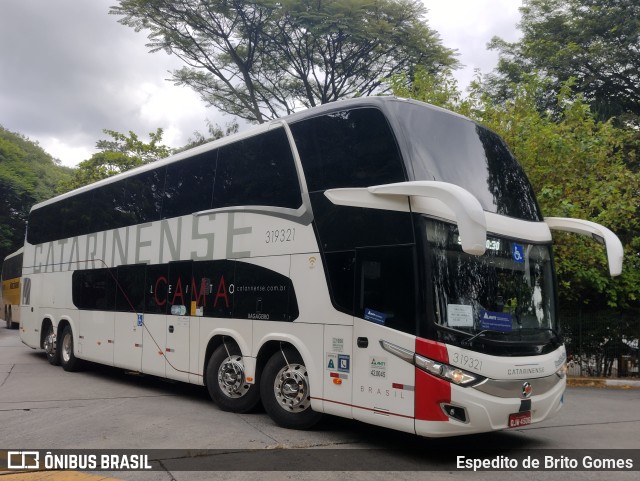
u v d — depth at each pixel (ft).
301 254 25.00
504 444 23.94
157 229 34.63
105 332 38.70
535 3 77.61
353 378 22.21
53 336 46.50
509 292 22.33
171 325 32.42
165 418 27.22
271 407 25.76
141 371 34.73
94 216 41.83
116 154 120.47
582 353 46.55
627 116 63.77
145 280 35.12
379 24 76.33
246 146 29.14
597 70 72.84
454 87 50.16
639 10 69.92
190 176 32.73
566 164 44.39
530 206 25.02
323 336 23.58
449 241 21.12
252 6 76.74
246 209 28.30
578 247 42.86
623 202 42.96
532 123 45.11
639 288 44.78
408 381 20.35
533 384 21.52
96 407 29.89
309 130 25.81
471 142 24.52
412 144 22.21
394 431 25.21
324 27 73.67
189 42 81.87
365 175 22.93
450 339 20.07
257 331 26.76
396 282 21.11
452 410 19.80
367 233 22.43
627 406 34.04
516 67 75.66
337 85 85.51
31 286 51.62
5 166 136.98
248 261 27.71
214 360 29.30
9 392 34.47
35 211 52.90
